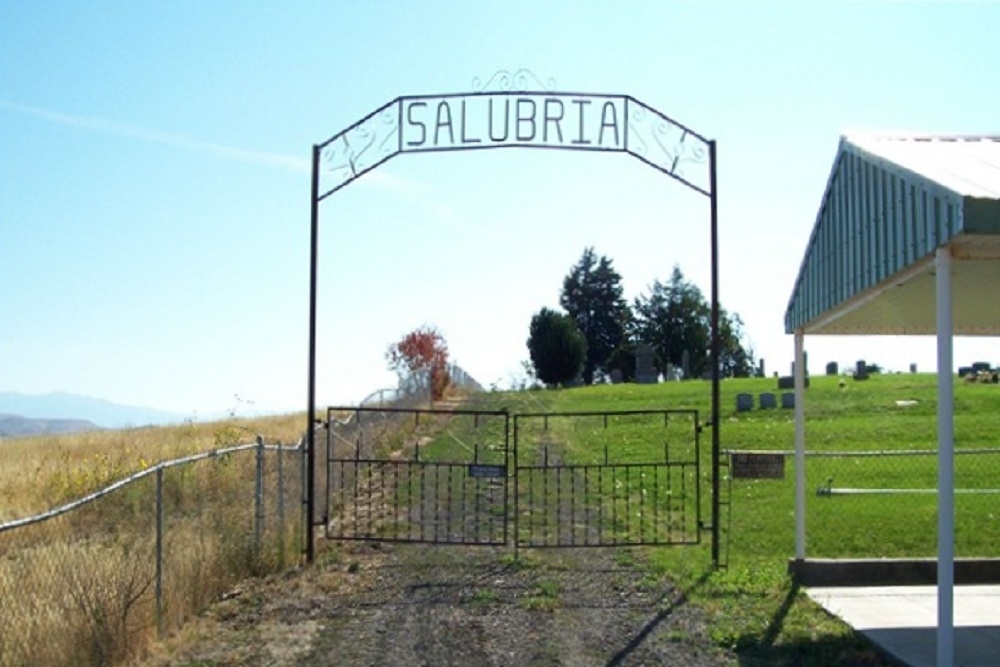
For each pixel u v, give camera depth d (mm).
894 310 11109
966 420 30422
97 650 8031
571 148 12836
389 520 15602
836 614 10172
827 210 10625
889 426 29656
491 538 13938
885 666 8586
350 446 19078
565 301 99750
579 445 26875
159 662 8562
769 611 10297
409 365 46562
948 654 7832
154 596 9391
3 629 7664
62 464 19406
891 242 8789
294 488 15797
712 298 12609
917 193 8195
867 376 48031
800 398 11836
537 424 32312
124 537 12375
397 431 26297
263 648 9102
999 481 20234
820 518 16031
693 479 20281
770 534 14719
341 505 14117
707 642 9266
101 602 8352
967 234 7359
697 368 91250
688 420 33125
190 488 16000
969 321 12062
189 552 10844
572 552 13242
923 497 18125
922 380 45031
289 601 10703
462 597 10969
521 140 12891
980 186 7562
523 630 9711
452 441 26891
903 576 11594
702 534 14422
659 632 9594
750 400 36219
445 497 17906
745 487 19422
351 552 13203
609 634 9562
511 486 19172
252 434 25984
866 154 9422
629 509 16453
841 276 10148
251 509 14352
